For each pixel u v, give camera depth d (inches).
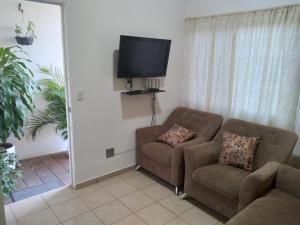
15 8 131.1
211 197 94.2
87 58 107.8
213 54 130.1
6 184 99.0
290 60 102.6
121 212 99.1
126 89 124.6
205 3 131.3
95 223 92.3
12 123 105.6
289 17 100.8
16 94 106.8
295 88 103.1
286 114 106.4
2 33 129.9
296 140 96.2
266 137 102.9
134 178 127.0
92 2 104.4
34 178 127.4
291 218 68.5
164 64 131.1
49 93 145.9
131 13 117.9
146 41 118.0
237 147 101.7
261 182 77.7
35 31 139.3
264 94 112.9
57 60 149.3
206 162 103.9
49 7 140.6
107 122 120.7
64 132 153.4
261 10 108.8
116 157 128.0
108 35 112.2
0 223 66.7
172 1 133.2
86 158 116.5
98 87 114.0
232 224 66.2
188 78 145.3
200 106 140.6
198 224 93.1
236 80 121.8
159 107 142.3
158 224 92.7
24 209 99.3
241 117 122.6
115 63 117.2
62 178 128.0
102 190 114.9
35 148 152.3
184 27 142.8
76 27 102.0
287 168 84.3
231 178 90.5
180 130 128.3
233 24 119.2
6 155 104.3
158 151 118.3
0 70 104.9
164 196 110.9
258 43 111.9
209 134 121.3
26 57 139.8
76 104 108.4
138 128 131.5
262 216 68.5
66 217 95.2
